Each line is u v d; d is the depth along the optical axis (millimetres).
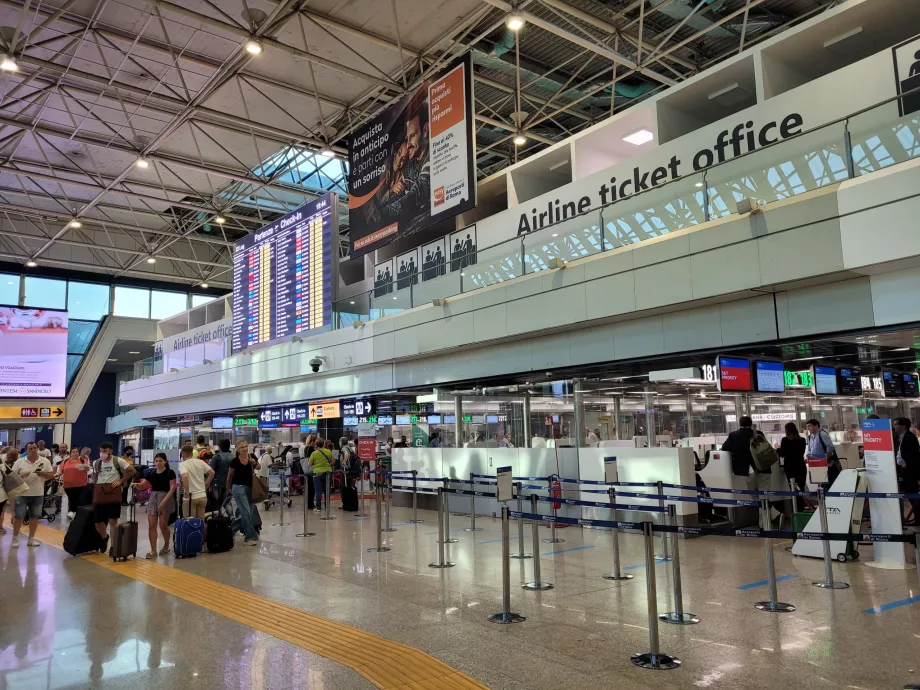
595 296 10742
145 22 14516
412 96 13859
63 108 18562
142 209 27797
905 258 7309
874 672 4207
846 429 16234
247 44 13836
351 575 7672
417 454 15164
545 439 12258
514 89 18172
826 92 9734
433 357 15094
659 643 4906
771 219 8523
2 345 30266
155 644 5270
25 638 5551
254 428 25125
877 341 9195
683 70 17875
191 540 9281
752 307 9219
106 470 10156
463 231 15047
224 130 19656
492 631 5324
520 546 8070
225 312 26844
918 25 10727
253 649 5051
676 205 9898
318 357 18234
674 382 12195
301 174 24594
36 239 30953
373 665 4605
